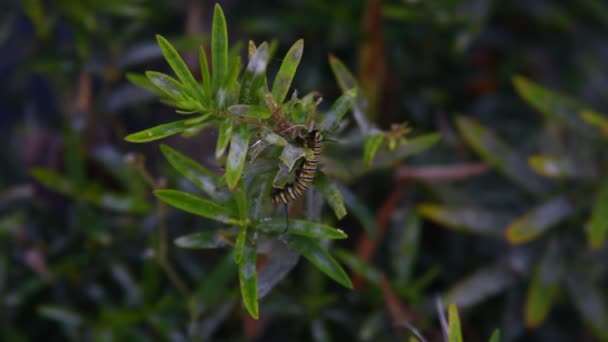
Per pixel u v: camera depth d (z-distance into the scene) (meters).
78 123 1.31
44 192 1.45
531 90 1.19
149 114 1.35
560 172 1.19
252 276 0.92
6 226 1.28
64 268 1.27
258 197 0.93
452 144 1.41
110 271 1.31
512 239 1.17
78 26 1.30
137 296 1.25
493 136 1.21
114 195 1.24
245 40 1.44
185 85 0.88
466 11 1.32
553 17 1.42
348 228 1.33
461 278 1.36
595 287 1.21
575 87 1.51
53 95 1.63
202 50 0.88
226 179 0.89
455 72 1.52
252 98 0.88
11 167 1.48
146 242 1.29
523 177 1.21
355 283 1.24
